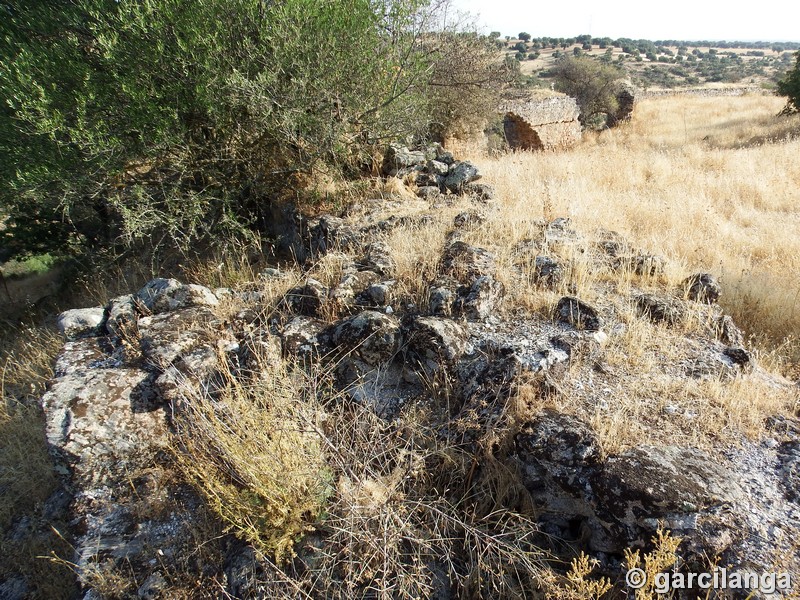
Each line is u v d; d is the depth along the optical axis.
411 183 6.82
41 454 3.82
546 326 3.52
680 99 24.17
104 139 5.39
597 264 4.36
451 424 2.93
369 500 2.55
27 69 5.15
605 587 2.06
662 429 2.70
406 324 3.43
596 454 2.43
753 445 2.61
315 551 2.47
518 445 2.61
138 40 5.31
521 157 10.12
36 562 3.11
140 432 3.18
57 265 9.61
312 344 3.50
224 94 5.54
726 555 2.07
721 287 4.62
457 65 11.00
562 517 2.54
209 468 2.70
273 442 2.59
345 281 4.03
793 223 6.41
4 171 5.66
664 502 2.15
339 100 6.14
